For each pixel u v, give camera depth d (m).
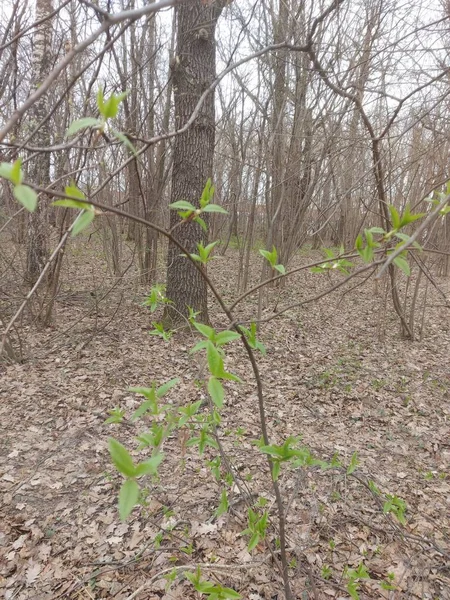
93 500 2.77
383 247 1.20
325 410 4.00
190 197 5.00
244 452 3.18
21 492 2.81
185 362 4.69
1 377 4.24
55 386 4.14
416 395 4.34
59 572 2.27
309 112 7.00
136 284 6.75
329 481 2.83
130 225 11.01
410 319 5.89
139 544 2.43
